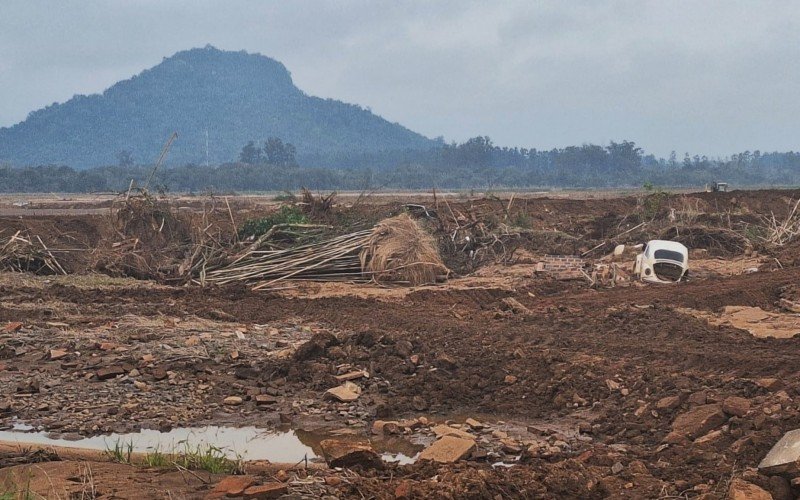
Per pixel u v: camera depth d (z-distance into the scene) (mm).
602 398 14148
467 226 35312
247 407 14664
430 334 18859
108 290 26141
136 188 34250
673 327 18750
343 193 114500
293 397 15266
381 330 20078
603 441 12188
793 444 9023
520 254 34438
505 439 12312
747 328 20016
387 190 151625
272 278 28328
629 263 32750
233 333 19875
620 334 18688
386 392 15391
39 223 38500
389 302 24781
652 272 28391
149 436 13242
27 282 27250
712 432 11102
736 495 8422
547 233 37125
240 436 13250
